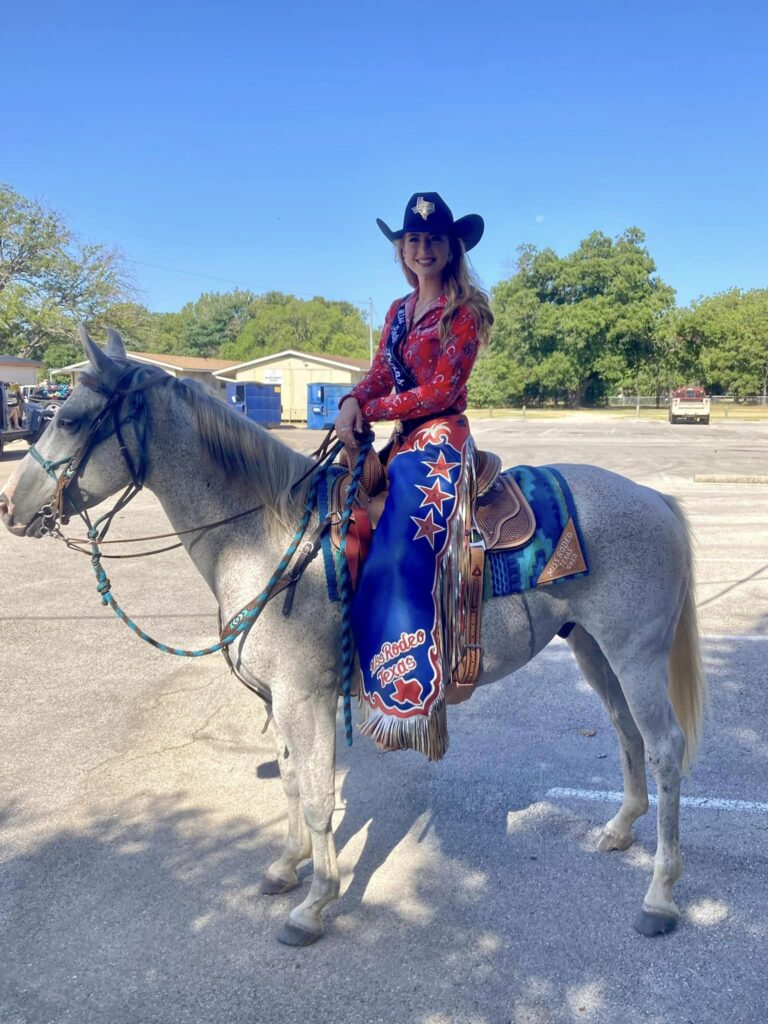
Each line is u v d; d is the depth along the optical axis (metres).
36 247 38.53
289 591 2.65
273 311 81.69
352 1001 2.55
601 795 3.83
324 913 2.99
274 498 2.76
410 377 2.77
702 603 6.95
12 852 3.39
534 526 2.79
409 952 2.77
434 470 2.65
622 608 2.84
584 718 4.70
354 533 2.67
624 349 55.81
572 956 2.75
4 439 18.88
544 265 55.25
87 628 6.37
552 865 3.28
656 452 21.80
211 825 3.60
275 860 3.33
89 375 2.75
